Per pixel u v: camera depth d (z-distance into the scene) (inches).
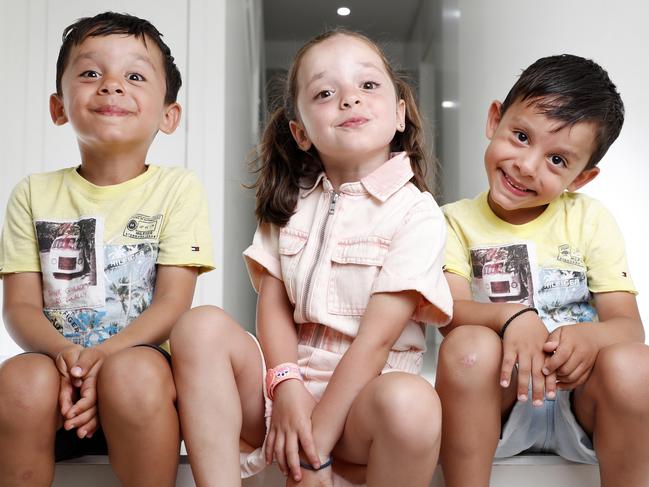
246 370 37.6
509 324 39.6
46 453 35.3
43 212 46.2
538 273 46.5
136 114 45.7
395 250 40.3
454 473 37.3
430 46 187.9
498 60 105.0
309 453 35.4
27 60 84.9
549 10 89.1
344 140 41.8
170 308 42.9
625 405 35.8
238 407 35.7
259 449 38.4
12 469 34.8
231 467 34.9
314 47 44.2
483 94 113.1
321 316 40.9
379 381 33.7
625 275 46.1
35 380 34.7
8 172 83.7
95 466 38.2
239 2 111.8
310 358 41.0
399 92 47.0
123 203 46.1
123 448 34.6
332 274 41.7
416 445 32.1
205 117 88.0
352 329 40.4
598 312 46.4
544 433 41.1
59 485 38.3
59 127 84.8
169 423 34.7
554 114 44.3
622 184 80.5
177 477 38.9
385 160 44.6
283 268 43.5
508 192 46.1
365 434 34.1
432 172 57.6
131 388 33.8
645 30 81.0
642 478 36.6
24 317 42.8
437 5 172.7
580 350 37.9
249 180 130.0
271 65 248.8
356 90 42.3
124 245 45.0
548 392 37.5
